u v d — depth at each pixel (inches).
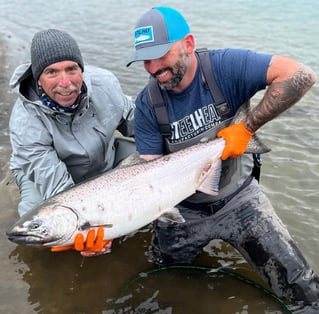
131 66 125.1
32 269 60.6
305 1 197.3
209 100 51.5
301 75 47.7
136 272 60.3
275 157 81.5
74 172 65.5
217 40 144.7
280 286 52.7
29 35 162.6
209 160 51.8
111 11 190.7
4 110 100.9
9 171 78.5
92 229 47.3
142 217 49.9
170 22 47.2
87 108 62.0
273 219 54.6
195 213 56.8
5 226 67.0
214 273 59.4
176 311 54.4
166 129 53.1
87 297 56.5
